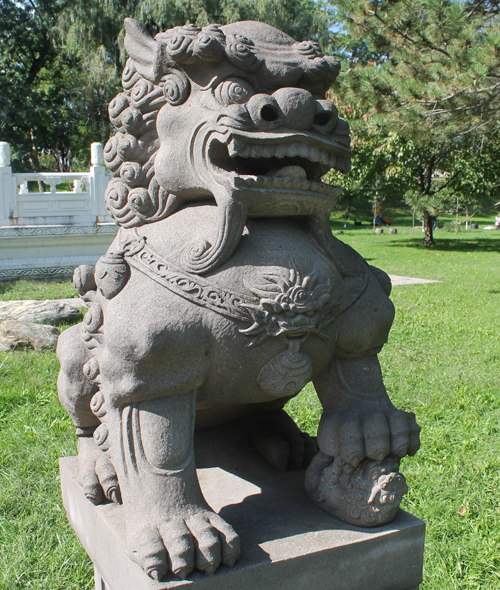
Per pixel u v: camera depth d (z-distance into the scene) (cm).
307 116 107
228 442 155
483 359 423
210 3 1283
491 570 189
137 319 106
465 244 1486
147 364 105
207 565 100
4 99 1695
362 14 678
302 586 108
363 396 124
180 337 106
